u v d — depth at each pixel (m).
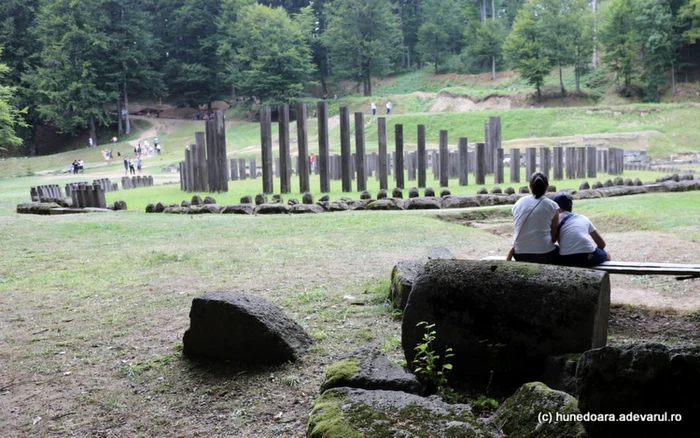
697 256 9.61
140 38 80.94
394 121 61.91
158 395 4.89
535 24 70.88
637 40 69.50
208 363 5.42
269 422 4.31
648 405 3.12
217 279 8.66
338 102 80.56
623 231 13.05
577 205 15.88
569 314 4.41
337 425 3.36
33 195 21.95
